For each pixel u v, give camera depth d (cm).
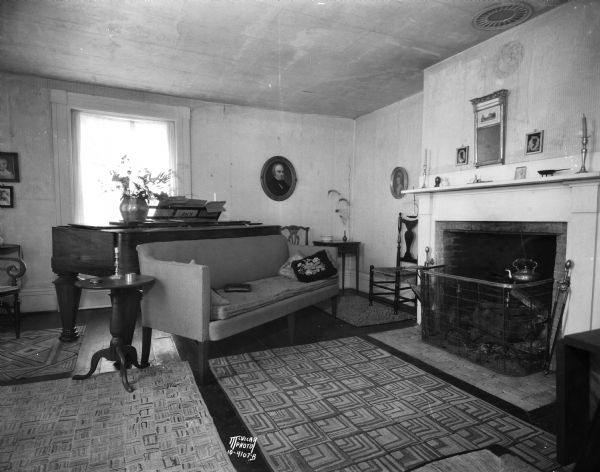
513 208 289
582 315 246
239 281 355
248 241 375
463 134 333
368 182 541
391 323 380
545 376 254
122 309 247
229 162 495
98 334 335
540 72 272
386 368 266
